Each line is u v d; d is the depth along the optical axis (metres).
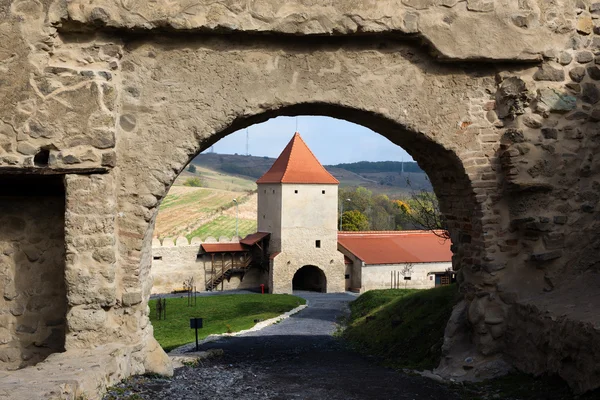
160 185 6.36
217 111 6.49
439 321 9.20
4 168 5.89
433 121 7.00
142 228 6.31
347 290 37.66
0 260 6.41
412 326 9.98
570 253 7.09
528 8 7.02
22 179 6.20
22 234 6.46
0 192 6.44
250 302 27.30
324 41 6.70
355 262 36.81
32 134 5.96
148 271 6.82
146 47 6.35
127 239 6.28
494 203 7.16
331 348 10.90
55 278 6.47
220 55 6.48
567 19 7.16
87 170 6.04
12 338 6.38
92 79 6.06
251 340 13.03
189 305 26.86
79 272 5.99
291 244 36.69
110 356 5.57
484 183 7.14
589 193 7.21
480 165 7.13
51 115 5.99
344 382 6.54
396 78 6.89
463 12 6.84
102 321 6.07
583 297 6.46
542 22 7.07
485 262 7.09
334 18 6.47
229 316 23.59
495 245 7.12
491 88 7.17
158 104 6.38
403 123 6.92
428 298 11.41
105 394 5.05
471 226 7.44
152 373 6.40
